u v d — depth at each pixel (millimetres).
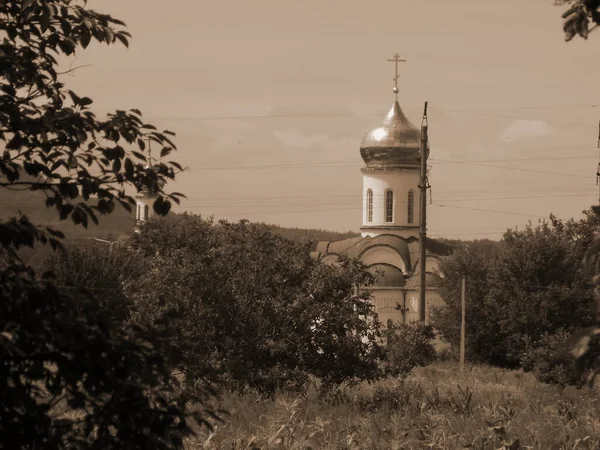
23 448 10602
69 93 11461
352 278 40688
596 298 12133
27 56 11633
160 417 10867
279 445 22344
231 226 41594
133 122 11508
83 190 11047
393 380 44875
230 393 34219
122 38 12047
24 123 10875
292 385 38094
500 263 72875
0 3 11602
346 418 29078
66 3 11922
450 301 83688
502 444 22656
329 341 39062
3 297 10500
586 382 12438
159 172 11383
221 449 22375
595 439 24578
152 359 10758
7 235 10695
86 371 10461
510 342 72688
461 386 46469
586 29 11391
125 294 36875
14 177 11055
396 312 97562
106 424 10547
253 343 37969
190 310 37094
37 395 10859
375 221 105750
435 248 104375
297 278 40688
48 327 10594
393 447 22688
